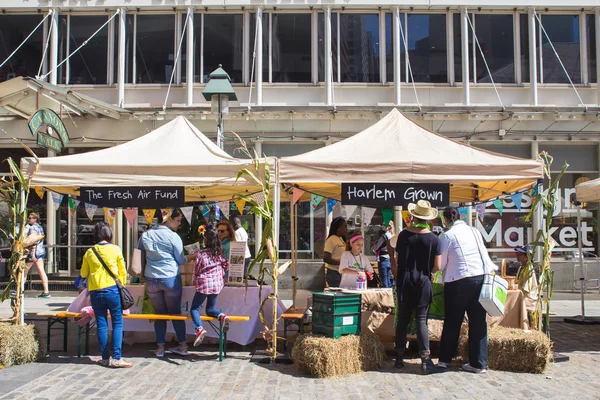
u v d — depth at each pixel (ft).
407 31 48.60
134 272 24.63
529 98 48.24
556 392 19.85
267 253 24.17
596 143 47.70
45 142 34.71
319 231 47.91
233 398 19.04
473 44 48.44
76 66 48.55
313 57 48.49
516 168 23.94
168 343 27.53
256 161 24.07
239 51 48.60
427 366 22.22
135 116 46.21
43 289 45.42
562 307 41.50
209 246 24.62
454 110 46.21
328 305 22.53
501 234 47.21
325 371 21.35
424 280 22.27
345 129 47.19
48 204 47.44
